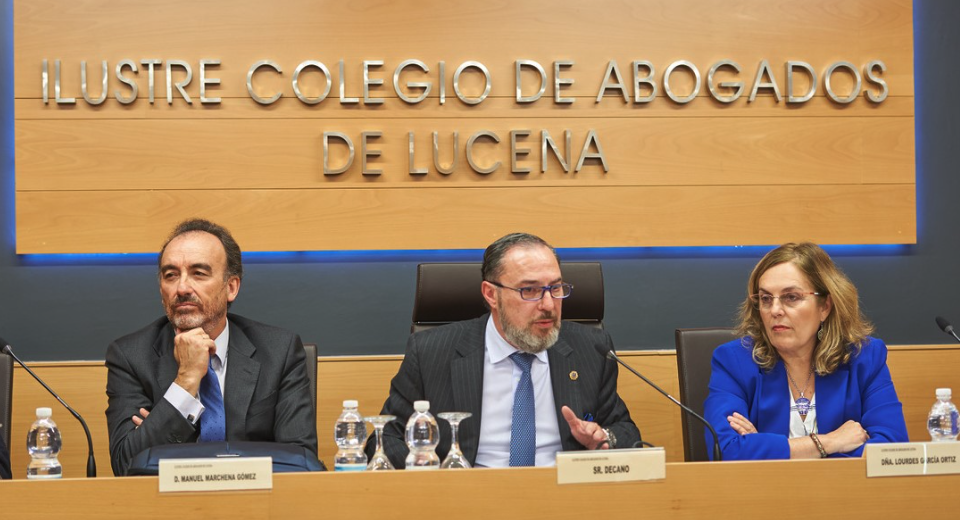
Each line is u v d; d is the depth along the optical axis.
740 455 2.12
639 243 3.53
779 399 2.33
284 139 3.45
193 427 2.11
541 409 2.29
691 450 2.48
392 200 3.48
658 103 3.56
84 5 3.42
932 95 3.74
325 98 3.47
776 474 1.55
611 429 2.27
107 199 3.40
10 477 2.14
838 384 2.32
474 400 2.27
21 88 3.40
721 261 3.64
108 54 3.43
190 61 3.44
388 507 1.49
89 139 3.41
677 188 3.55
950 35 3.75
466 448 2.23
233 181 3.43
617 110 3.54
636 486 1.53
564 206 3.51
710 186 3.56
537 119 3.52
